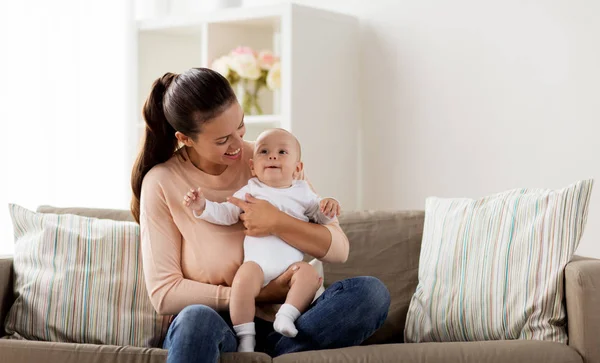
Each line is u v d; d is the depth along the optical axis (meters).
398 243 2.55
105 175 3.63
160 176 2.15
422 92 3.38
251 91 3.56
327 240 2.11
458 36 3.27
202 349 1.80
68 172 3.53
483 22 3.20
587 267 2.04
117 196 3.66
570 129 3.00
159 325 2.29
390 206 3.49
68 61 3.53
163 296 2.04
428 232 2.48
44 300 2.30
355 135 3.56
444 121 3.32
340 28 3.46
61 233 2.38
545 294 2.11
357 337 2.03
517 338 2.17
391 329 2.45
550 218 2.19
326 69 3.41
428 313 2.33
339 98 3.48
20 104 3.40
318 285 2.06
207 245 2.09
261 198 2.13
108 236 2.37
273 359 1.89
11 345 2.01
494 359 1.93
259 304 2.12
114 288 2.31
